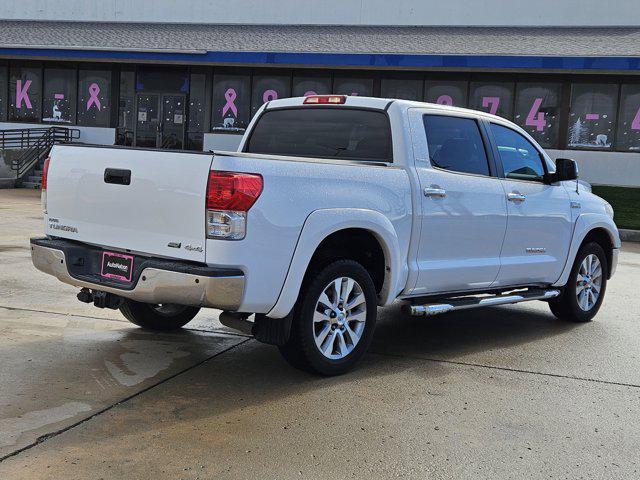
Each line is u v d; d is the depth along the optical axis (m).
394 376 5.02
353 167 4.84
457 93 23.41
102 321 6.11
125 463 3.39
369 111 5.50
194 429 3.85
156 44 24.42
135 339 5.61
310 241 4.47
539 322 7.18
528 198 6.27
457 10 27.59
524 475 3.51
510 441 3.93
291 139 5.90
